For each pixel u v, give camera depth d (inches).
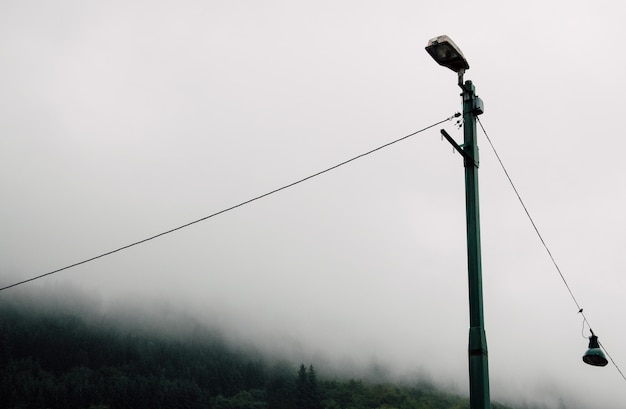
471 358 411.5
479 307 425.4
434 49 487.5
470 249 448.1
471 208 459.5
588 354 680.4
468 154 475.5
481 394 398.0
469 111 490.9
